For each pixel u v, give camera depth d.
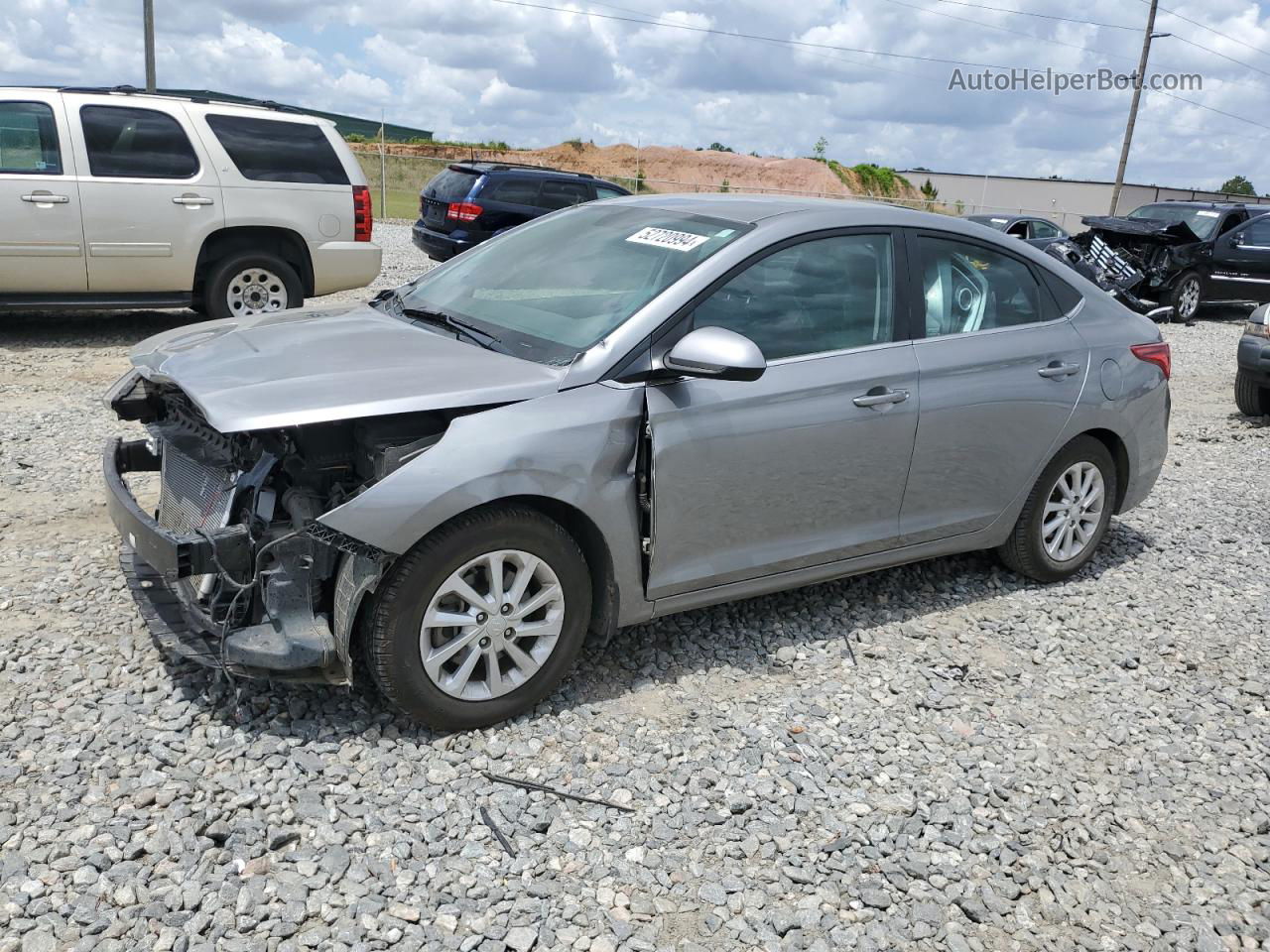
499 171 15.04
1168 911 3.00
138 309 11.58
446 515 3.25
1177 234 16.52
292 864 2.86
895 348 4.30
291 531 3.31
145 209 9.27
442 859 2.94
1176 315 16.91
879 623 4.64
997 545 4.96
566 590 3.60
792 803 3.32
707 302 3.83
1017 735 3.84
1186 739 3.91
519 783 3.28
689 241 4.09
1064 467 4.99
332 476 3.44
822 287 4.14
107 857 2.80
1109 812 3.43
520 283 4.25
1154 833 3.34
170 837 2.90
